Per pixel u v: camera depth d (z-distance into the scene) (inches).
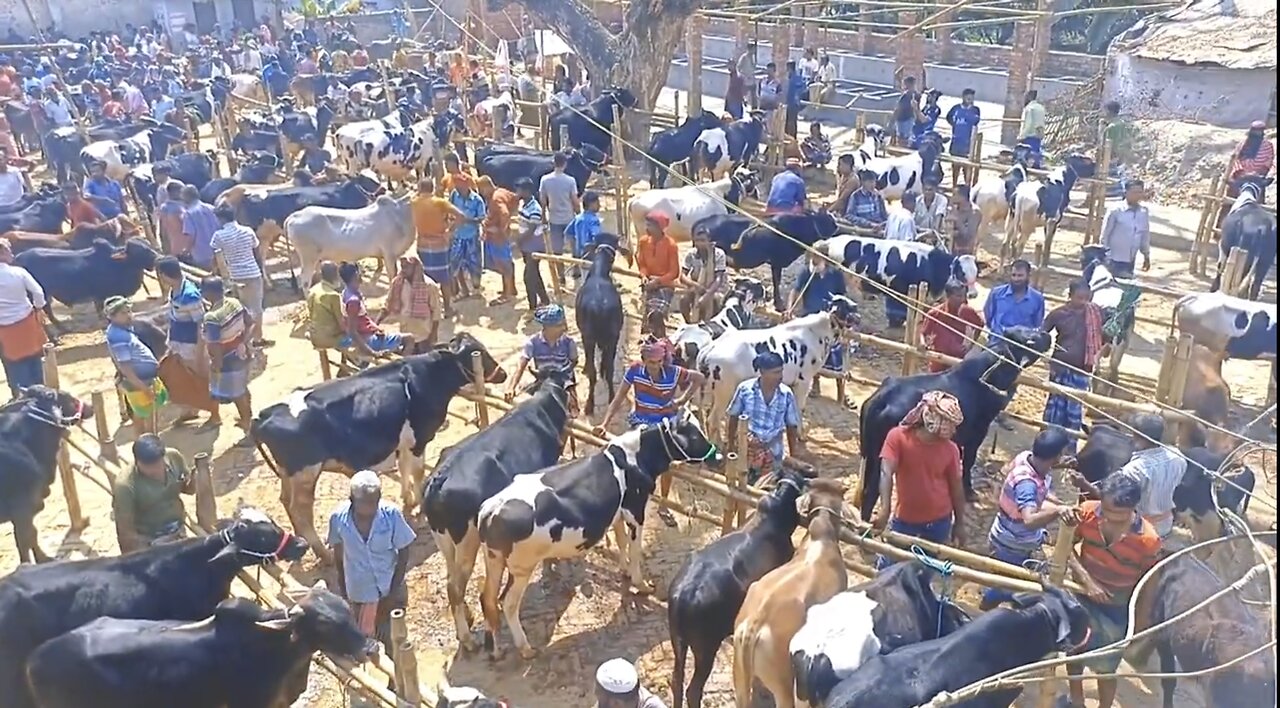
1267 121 736.3
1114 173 723.4
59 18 1501.0
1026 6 1087.0
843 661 223.5
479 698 226.4
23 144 934.4
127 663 234.8
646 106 861.2
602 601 328.2
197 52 1241.4
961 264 494.0
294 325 547.2
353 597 277.4
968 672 219.6
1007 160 743.1
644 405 348.8
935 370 404.2
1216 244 627.5
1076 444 389.1
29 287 418.3
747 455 328.8
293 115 850.1
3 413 332.2
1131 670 261.6
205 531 308.5
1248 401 447.5
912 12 999.6
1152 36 799.7
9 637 250.2
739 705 247.9
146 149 787.4
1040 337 362.6
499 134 873.5
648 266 478.6
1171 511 290.7
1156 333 522.3
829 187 774.5
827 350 401.7
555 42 1283.2
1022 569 265.6
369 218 551.5
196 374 420.8
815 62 1053.2
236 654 241.6
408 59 1219.2
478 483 295.7
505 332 537.3
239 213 582.9
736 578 261.9
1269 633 232.2
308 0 1529.3
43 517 378.9
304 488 338.0
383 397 350.3
